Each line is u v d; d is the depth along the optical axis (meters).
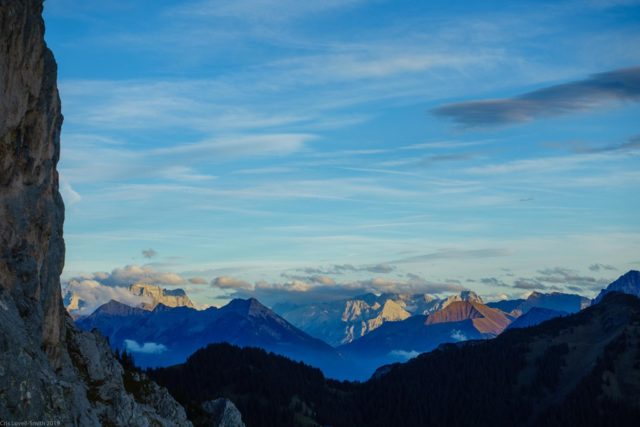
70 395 107.50
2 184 107.00
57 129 121.31
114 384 142.88
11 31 102.56
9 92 103.94
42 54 110.38
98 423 118.75
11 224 108.06
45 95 114.38
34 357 100.94
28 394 95.12
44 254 114.31
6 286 106.38
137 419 143.62
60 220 123.25
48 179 114.62
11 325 99.56
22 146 109.69
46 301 116.88
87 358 140.88
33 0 109.19
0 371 92.88
